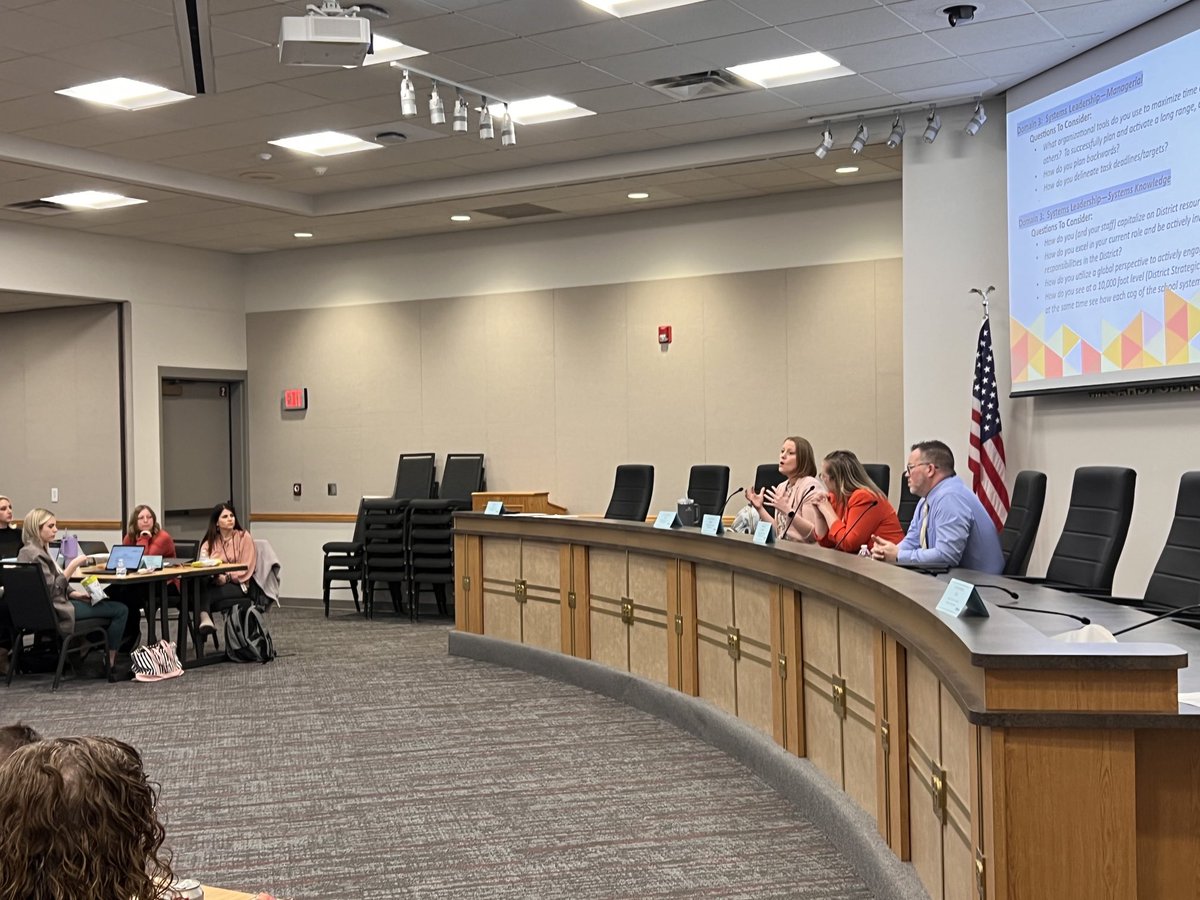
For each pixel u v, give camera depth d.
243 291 12.22
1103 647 2.28
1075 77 6.66
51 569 7.47
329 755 5.62
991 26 6.13
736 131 8.21
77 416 11.36
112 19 5.77
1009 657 2.20
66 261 10.58
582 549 7.20
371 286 11.63
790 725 4.74
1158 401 6.23
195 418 11.95
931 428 7.64
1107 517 4.62
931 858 3.15
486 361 11.07
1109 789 2.18
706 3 5.76
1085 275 6.57
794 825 4.36
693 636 5.96
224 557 8.90
